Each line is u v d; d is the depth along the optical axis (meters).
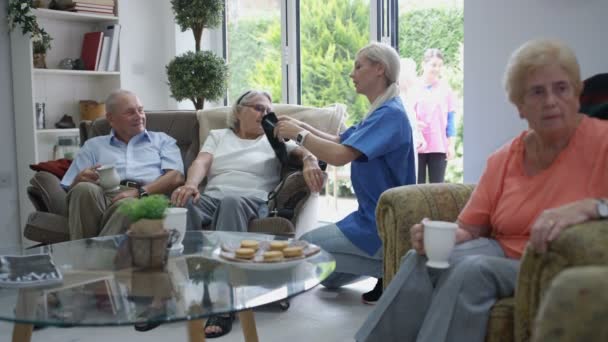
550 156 1.64
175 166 3.10
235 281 1.62
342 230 2.59
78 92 4.40
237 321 2.57
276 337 2.40
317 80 4.36
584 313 0.83
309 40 4.37
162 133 3.25
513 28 2.71
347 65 4.19
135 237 1.73
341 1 4.16
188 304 1.45
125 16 4.40
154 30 4.60
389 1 4.00
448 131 4.00
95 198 2.63
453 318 1.46
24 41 3.90
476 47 2.83
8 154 4.05
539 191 1.64
